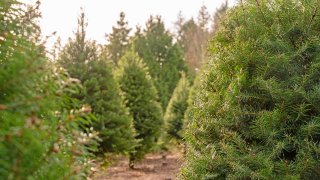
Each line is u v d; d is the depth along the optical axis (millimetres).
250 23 3879
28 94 2014
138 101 12719
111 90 9641
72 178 2062
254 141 3574
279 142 3303
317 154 3252
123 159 14938
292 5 3838
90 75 9336
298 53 3562
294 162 3312
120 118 9430
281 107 3422
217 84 3992
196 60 31281
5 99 1999
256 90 3670
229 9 4266
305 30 3691
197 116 4035
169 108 15664
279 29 3732
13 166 1687
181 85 16094
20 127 1755
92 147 2531
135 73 13008
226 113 3736
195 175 3725
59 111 2479
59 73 2367
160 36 26672
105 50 10016
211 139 3850
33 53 2109
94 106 9094
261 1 4000
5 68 2031
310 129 3283
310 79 3486
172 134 15422
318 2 3652
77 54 9445
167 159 15227
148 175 11320
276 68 3590
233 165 3359
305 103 3439
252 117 3645
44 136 1914
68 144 2213
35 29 2465
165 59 26000
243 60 3719
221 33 4203
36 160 1884
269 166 3232
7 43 2148
